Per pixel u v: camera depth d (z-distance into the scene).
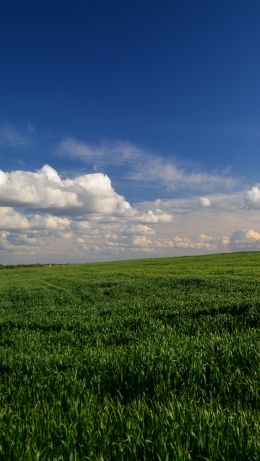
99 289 33.38
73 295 30.36
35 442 4.14
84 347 9.69
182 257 93.19
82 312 17.64
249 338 8.61
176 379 6.23
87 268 80.81
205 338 9.00
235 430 4.23
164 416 4.71
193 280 33.28
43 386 6.14
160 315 14.48
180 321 12.77
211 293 24.00
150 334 10.62
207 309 14.29
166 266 67.50
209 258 81.75
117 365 6.93
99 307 19.89
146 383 6.27
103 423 4.62
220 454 3.86
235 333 9.70
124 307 18.02
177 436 4.14
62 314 17.67
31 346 9.96
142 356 7.17
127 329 11.68
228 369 6.44
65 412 5.07
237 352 7.22
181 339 9.29
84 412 4.88
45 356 8.25
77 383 6.20
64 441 4.21
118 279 43.47
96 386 6.29
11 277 70.25
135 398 5.70
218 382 6.09
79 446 4.14
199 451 3.96
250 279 31.92
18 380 6.72
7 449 4.10
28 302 27.12
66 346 9.91
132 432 4.34
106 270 69.50
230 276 37.12
